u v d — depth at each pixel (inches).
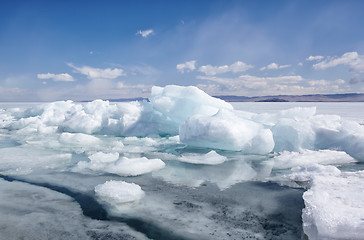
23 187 144.6
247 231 96.7
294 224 102.1
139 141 308.8
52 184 149.9
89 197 129.6
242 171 179.9
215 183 153.4
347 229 80.3
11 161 205.5
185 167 190.7
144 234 94.0
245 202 124.4
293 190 140.7
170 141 308.5
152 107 384.8
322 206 93.1
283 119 259.9
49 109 502.0
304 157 196.1
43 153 238.8
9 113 618.5
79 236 92.2
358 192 108.5
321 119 264.8
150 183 153.0
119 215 109.7
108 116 399.9
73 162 202.8
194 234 94.3
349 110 903.1
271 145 233.5
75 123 382.0
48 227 98.6
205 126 249.3
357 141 209.5
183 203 123.0
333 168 152.0
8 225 100.0
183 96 334.3
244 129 251.8
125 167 174.6
